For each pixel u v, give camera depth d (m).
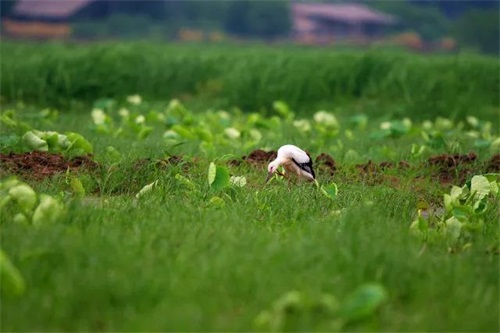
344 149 54.09
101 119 62.41
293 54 102.25
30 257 24.20
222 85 92.56
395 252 26.28
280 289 23.05
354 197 37.12
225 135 56.41
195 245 26.72
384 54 98.75
